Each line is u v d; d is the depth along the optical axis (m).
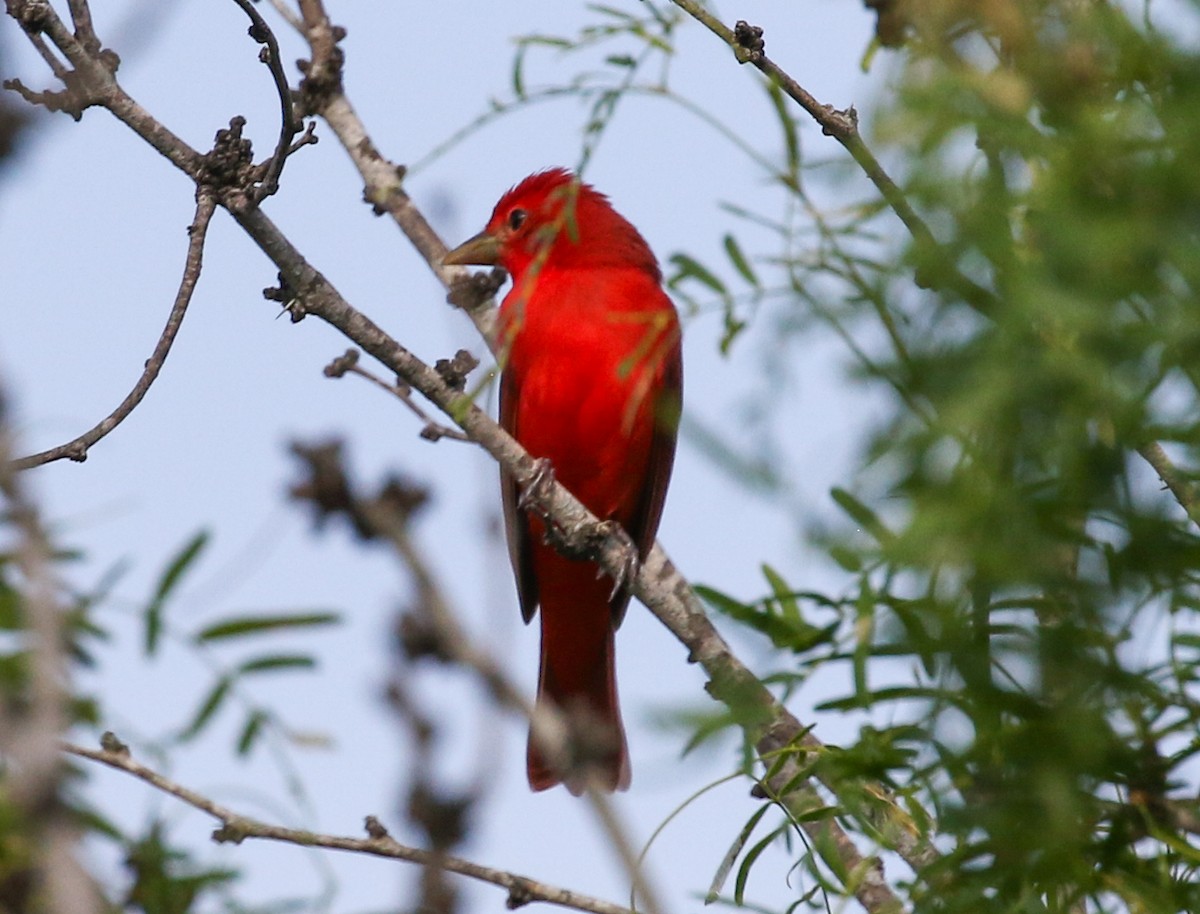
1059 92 3.72
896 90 3.75
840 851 6.47
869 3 4.86
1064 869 4.54
